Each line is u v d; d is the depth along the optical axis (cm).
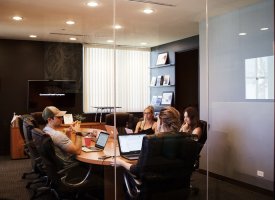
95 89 462
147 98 447
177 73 491
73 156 284
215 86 433
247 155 379
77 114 420
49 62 587
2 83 569
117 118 369
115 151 283
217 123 424
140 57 464
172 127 263
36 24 462
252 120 375
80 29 476
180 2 376
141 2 369
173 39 497
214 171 381
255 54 373
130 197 253
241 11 393
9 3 368
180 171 248
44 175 343
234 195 358
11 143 508
